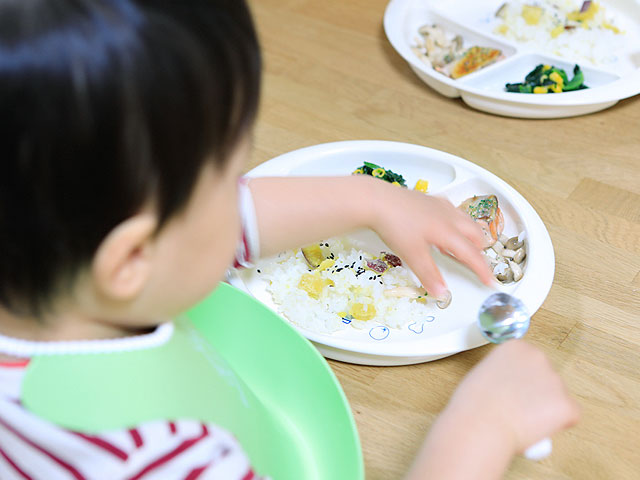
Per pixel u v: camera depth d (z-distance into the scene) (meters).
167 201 0.30
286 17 1.03
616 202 0.74
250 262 0.59
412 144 0.75
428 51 0.95
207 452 0.36
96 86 0.26
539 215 0.72
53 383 0.34
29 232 0.28
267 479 0.40
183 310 0.37
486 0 1.04
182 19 0.28
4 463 0.36
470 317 0.61
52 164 0.27
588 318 0.62
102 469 0.34
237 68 0.30
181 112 0.28
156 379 0.36
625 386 0.56
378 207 0.60
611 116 0.86
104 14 0.26
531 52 0.92
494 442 0.41
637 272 0.66
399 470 0.51
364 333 0.60
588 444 0.52
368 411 0.55
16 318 0.34
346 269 0.64
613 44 0.95
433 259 0.65
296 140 0.82
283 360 0.54
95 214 0.28
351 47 0.97
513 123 0.85
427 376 0.57
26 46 0.26
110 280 0.31
